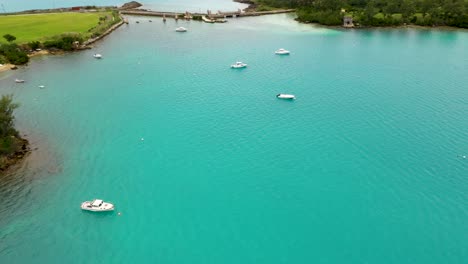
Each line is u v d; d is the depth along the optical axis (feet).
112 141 309.63
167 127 333.62
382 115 353.51
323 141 309.22
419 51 566.36
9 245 205.67
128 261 197.16
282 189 252.62
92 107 372.38
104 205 230.48
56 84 430.20
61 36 563.89
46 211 229.86
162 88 422.82
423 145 301.22
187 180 262.06
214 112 362.33
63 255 200.23
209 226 221.46
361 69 485.15
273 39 645.10
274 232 216.95
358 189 251.39
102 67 492.13
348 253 202.59
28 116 350.02
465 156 285.23
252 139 313.32
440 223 221.46
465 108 364.58
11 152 278.87
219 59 528.63
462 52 558.56
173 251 203.82
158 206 236.84
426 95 397.80
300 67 494.18
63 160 281.33
